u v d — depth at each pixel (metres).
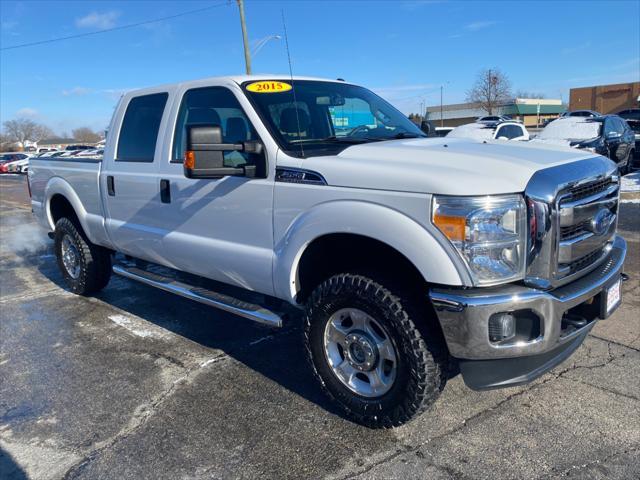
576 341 3.30
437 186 2.66
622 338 4.23
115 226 4.89
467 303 2.62
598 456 2.83
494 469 2.77
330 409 3.42
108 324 5.11
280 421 3.30
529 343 2.71
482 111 59.75
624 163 14.44
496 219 2.63
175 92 4.27
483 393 3.52
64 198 5.81
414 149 3.17
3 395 3.76
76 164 5.41
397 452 2.95
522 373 2.86
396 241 2.78
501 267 2.67
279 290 3.48
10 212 14.73
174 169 4.13
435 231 2.68
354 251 3.24
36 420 3.42
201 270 4.09
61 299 5.98
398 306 2.87
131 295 6.01
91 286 5.82
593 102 60.47
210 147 3.20
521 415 3.25
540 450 2.91
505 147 3.33
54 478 2.85
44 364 4.25
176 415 3.41
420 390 2.87
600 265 3.25
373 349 3.06
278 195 3.33
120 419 3.40
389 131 4.18
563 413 3.24
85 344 4.64
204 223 3.91
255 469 2.86
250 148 3.37
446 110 63.66
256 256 3.53
